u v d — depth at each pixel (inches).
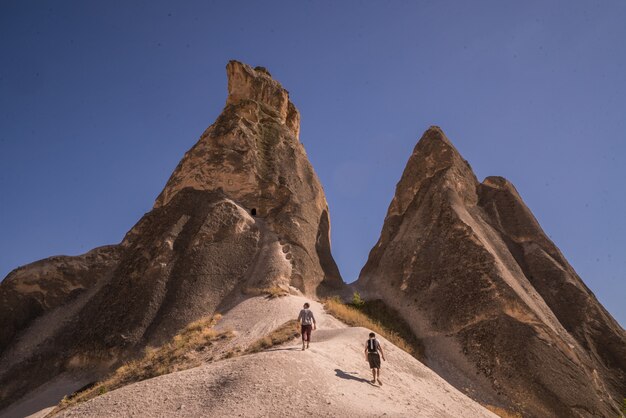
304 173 1795.0
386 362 772.0
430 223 1505.9
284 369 573.9
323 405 500.7
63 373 1140.5
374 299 1425.9
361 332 864.9
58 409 900.0
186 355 944.9
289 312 1103.6
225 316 1168.8
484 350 1129.4
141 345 1133.7
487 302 1202.0
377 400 569.9
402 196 1731.1
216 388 531.2
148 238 1492.4
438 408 646.5
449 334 1207.6
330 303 1256.2
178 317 1198.3
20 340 1384.1
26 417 961.5
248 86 1975.9
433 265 1386.6
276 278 1318.9
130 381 899.4
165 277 1310.3
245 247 1422.2
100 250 1638.8
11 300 1481.3
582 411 1007.6
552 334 1129.4
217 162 1647.4
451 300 1267.2
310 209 1670.8
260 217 1578.5
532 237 1573.6
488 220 1605.6
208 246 1390.3
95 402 537.3
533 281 1451.8
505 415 946.7
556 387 1033.5
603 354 1268.5
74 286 1539.1
